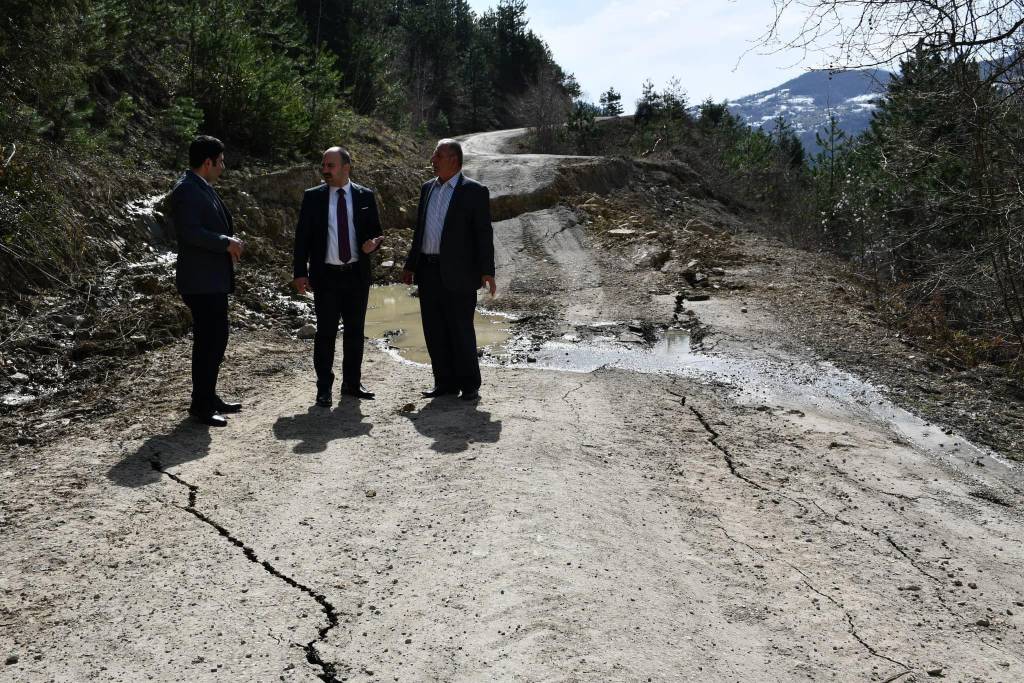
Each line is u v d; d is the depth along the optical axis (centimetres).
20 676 253
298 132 1350
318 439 477
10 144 716
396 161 1622
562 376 636
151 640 274
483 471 423
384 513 376
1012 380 650
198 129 1224
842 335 776
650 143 2792
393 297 968
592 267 1115
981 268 721
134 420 499
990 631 298
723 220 1789
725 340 757
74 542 343
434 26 5241
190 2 1336
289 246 1039
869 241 1177
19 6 798
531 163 1745
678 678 258
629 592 309
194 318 491
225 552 337
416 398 568
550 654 265
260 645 271
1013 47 587
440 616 289
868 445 501
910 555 357
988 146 679
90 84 1038
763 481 437
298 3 2531
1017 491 445
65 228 706
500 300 952
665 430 515
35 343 582
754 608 306
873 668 270
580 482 415
